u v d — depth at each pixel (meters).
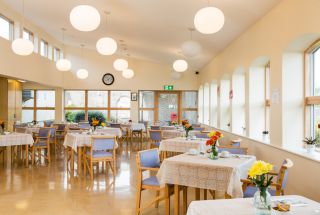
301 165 3.56
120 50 10.95
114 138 5.81
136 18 6.39
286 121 4.18
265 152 4.71
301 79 4.18
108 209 3.88
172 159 3.56
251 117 5.57
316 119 4.07
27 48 6.15
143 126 11.26
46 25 9.24
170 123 10.63
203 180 3.28
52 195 4.50
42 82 10.08
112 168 6.20
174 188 3.48
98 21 4.56
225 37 6.51
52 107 12.54
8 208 3.91
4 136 6.47
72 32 9.52
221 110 8.05
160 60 11.66
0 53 7.42
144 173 6.01
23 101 12.49
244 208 1.93
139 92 12.55
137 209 3.65
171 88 12.43
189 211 1.94
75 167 6.71
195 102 12.56
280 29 4.20
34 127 9.17
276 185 2.90
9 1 7.33
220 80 8.10
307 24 3.46
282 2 4.12
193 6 4.94
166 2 5.04
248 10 4.69
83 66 12.41
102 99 12.59
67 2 6.32
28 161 7.38
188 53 6.31
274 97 4.44
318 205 1.98
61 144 10.38
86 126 9.96
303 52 4.16
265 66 5.53
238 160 3.54
